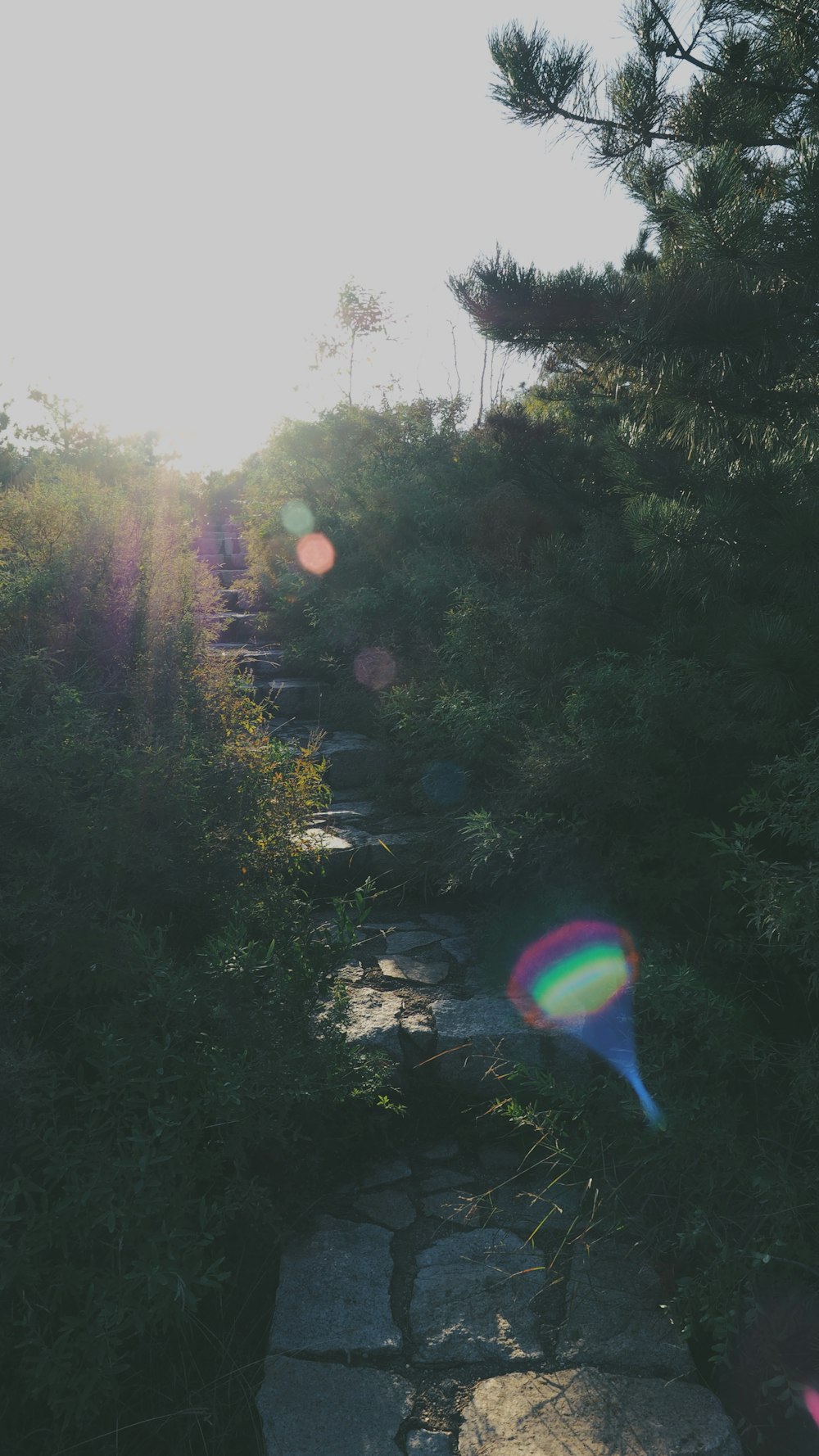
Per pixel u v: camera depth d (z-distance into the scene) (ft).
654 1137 7.98
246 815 10.70
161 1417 6.74
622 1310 7.24
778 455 11.83
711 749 11.46
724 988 9.81
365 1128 9.24
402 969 11.64
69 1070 8.43
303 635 24.40
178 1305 6.81
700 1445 6.12
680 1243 7.54
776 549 10.67
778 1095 8.59
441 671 17.21
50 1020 8.75
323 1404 6.48
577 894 11.37
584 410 19.48
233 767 11.04
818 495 10.89
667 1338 6.98
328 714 20.98
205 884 10.10
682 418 12.66
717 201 10.88
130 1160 6.98
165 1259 6.78
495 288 12.63
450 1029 9.96
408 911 13.69
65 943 8.25
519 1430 6.26
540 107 13.55
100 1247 7.22
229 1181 7.80
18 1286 6.59
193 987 8.28
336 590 24.41
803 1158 7.95
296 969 8.86
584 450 19.31
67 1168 6.91
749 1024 9.15
